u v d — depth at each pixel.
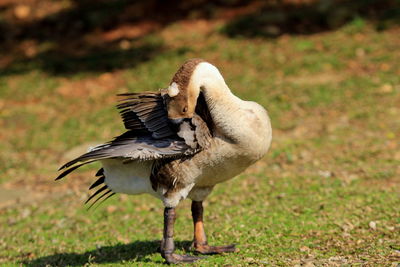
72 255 9.61
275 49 23.14
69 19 28.38
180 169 7.87
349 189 11.73
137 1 28.84
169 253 8.22
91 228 11.24
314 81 20.27
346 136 15.65
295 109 18.20
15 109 20.75
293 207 10.97
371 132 15.74
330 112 17.67
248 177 13.36
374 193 11.34
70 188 14.29
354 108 17.72
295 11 25.94
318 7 25.81
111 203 12.73
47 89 22.25
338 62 21.39
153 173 8.06
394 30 23.42
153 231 10.59
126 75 22.44
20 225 11.96
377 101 18.05
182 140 7.74
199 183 8.23
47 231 11.35
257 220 10.41
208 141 7.74
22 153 17.12
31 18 29.03
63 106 20.75
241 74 21.33
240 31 24.91
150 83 21.16
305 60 21.83
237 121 7.62
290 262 8.00
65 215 12.27
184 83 7.67
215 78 7.61
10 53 26.27
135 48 24.89
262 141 7.86
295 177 12.95
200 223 8.78
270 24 25.17
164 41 25.12
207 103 7.64
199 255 8.68
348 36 23.45
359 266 7.65
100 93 21.41
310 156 14.36
